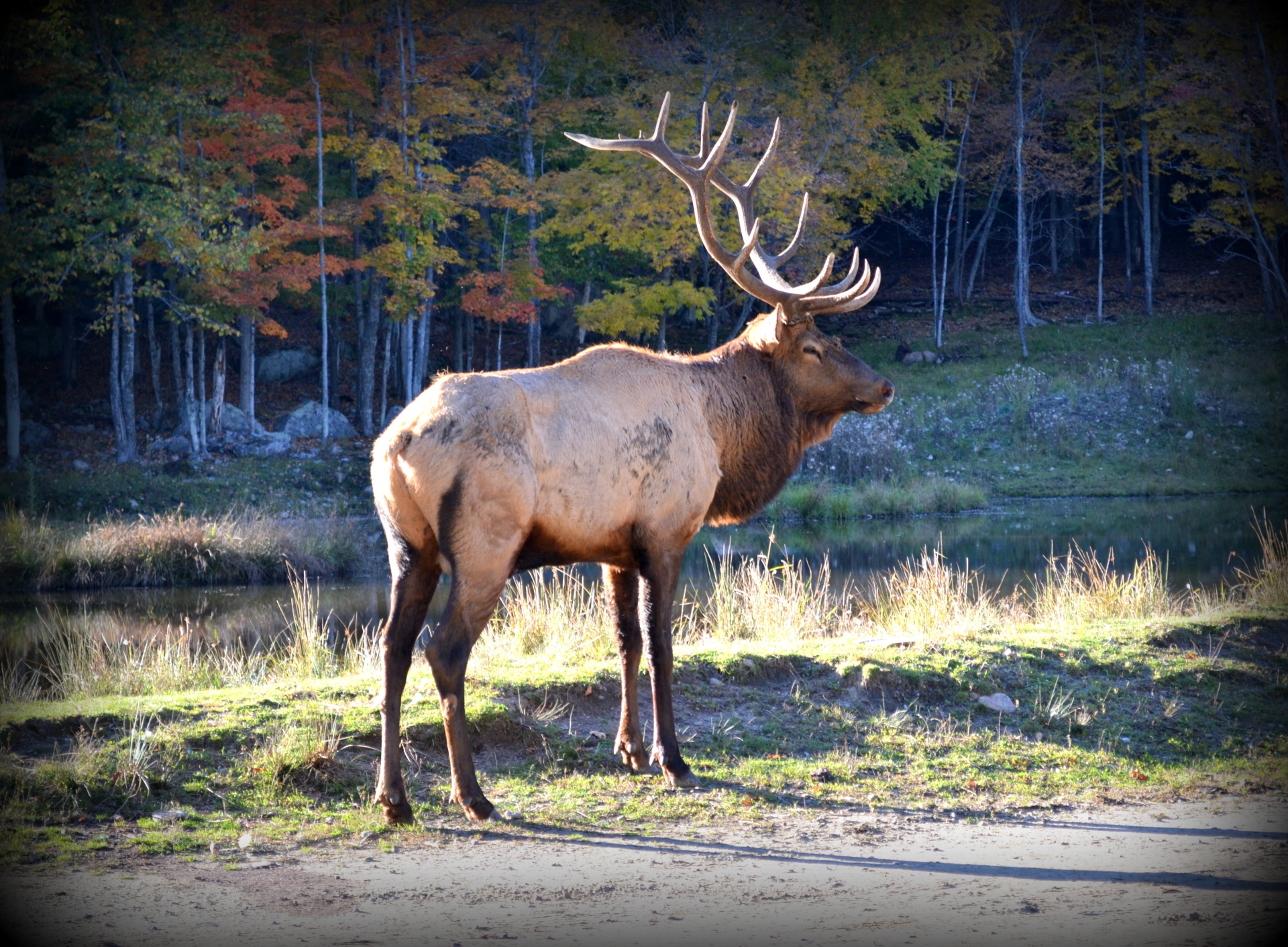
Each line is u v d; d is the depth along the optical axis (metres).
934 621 14.49
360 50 36.47
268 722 8.71
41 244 32.66
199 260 32.59
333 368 43.72
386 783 7.32
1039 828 7.51
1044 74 52.59
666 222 39.19
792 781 8.52
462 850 6.85
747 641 13.14
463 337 48.00
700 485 8.59
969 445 42.06
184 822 7.23
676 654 10.95
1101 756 9.43
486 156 46.12
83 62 31.38
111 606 21.67
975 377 47.19
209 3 33.25
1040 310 55.41
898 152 48.22
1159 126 50.25
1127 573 21.48
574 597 14.09
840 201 48.47
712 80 41.03
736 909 5.85
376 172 36.72
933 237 51.66
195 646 16.91
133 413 35.72
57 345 46.84
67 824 7.14
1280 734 10.37
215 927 5.53
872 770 8.88
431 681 10.34
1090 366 46.97
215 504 32.81
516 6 39.31
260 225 33.97
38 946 5.21
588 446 7.86
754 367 9.34
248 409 38.97
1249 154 47.25
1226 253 61.38
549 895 6.05
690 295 40.09
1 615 20.50
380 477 7.48
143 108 31.11
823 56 43.59
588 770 8.68
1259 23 45.19
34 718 8.45
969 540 29.00
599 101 40.59
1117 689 11.10
